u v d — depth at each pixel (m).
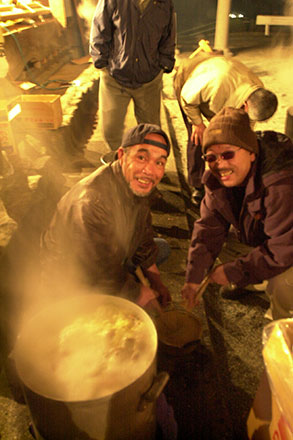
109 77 3.28
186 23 13.80
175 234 2.98
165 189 3.56
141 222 1.83
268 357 1.20
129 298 1.81
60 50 6.50
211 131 1.64
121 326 1.33
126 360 1.20
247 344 2.18
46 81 5.45
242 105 2.51
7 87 4.46
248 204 1.84
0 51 4.21
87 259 1.68
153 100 3.48
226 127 1.59
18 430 1.58
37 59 5.48
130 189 1.63
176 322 1.87
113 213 1.63
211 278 2.00
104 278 1.75
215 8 13.76
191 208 3.47
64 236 1.69
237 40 12.09
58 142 3.63
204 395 1.78
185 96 2.83
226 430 1.66
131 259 2.02
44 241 1.81
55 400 1.05
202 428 1.66
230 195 1.93
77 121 4.54
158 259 2.50
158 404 1.52
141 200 1.72
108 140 3.63
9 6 5.07
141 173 1.56
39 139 3.50
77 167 3.77
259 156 1.73
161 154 1.55
